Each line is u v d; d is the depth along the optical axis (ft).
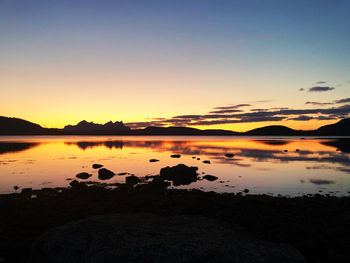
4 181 98.84
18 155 203.21
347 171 128.57
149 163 157.28
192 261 26.55
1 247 38.42
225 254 27.86
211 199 69.26
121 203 66.59
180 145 387.55
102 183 95.45
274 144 409.69
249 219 51.62
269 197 72.08
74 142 471.62
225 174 119.14
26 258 35.22
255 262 27.07
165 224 37.45
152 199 71.10
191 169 112.57
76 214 56.70
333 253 36.06
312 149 288.51
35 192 79.71
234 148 310.86
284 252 30.68
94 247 28.71
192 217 42.14
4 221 51.31
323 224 48.39
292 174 119.34
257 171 128.16
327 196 75.15
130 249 27.91
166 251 27.61
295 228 46.47
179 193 79.66
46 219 53.11
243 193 82.17
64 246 29.37
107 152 242.78
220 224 39.78
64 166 140.77
